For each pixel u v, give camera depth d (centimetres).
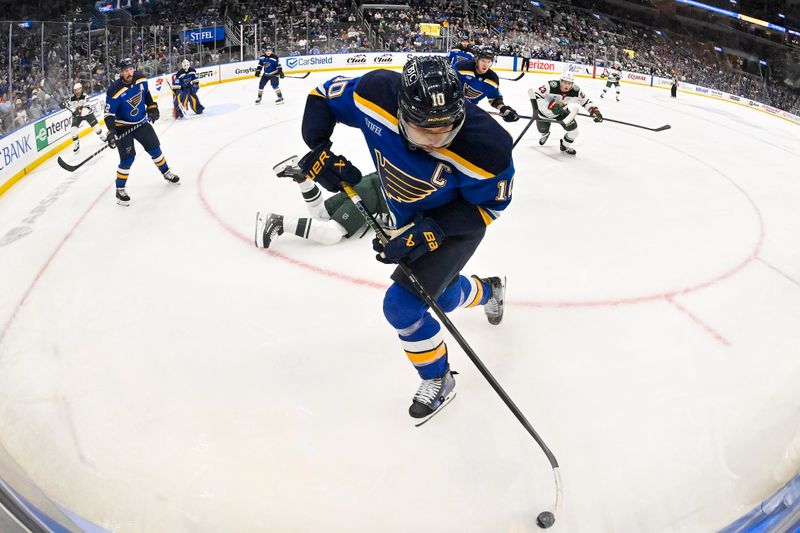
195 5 1938
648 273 425
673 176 702
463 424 259
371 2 2284
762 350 332
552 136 877
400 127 200
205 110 1059
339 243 446
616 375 300
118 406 265
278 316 345
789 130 1380
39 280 384
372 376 291
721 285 412
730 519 209
